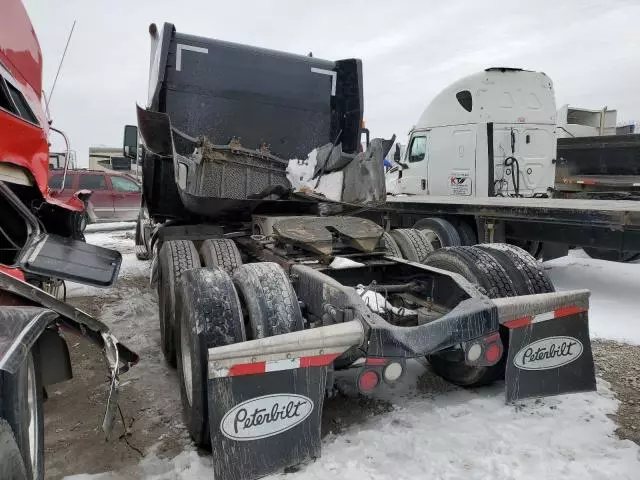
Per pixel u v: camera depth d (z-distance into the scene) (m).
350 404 3.36
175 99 5.73
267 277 2.95
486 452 2.72
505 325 2.96
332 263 3.68
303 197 5.21
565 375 3.15
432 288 3.60
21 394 1.82
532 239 6.10
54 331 2.44
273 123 6.22
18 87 4.02
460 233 7.17
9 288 2.24
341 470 2.57
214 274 2.95
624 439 2.85
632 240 5.07
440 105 9.73
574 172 11.37
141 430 3.12
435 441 2.83
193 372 2.68
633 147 10.22
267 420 2.46
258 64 6.02
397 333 2.60
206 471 2.63
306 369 2.52
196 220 5.91
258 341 2.43
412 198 8.62
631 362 4.03
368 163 5.26
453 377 3.62
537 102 9.27
